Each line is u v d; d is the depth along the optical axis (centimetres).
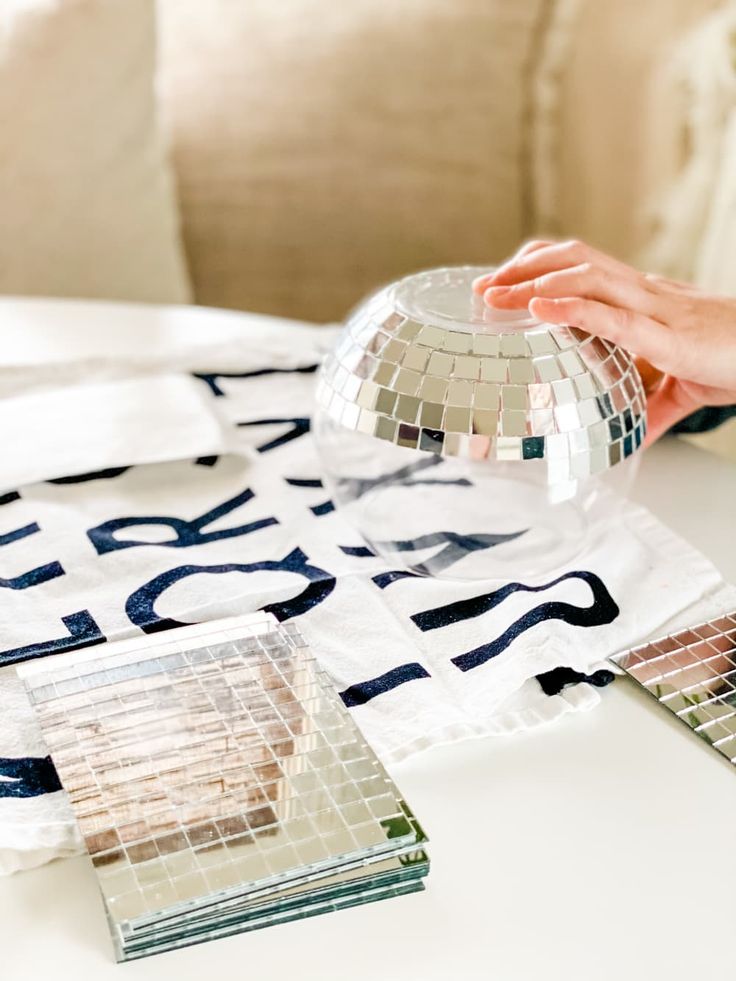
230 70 137
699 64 124
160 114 121
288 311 142
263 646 52
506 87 131
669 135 128
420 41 132
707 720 50
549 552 59
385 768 46
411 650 52
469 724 49
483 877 42
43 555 60
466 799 45
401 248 138
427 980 38
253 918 39
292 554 60
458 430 52
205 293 143
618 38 127
